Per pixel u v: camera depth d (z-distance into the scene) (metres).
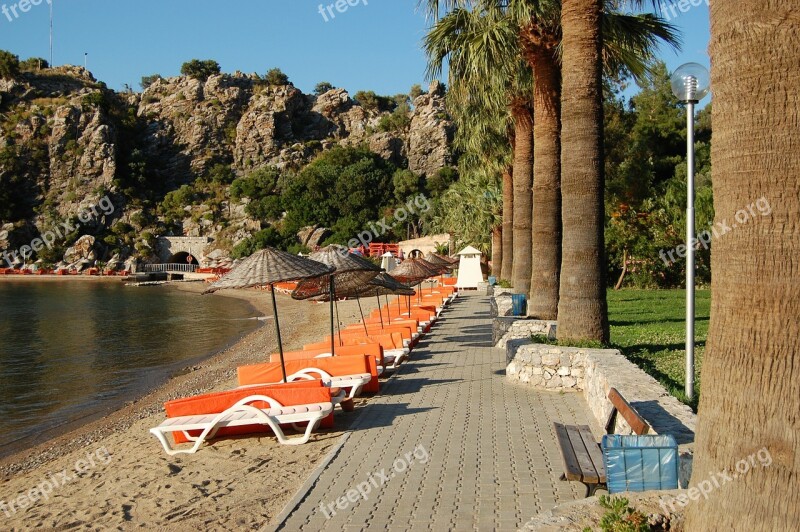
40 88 133.38
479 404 9.88
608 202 37.50
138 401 16.23
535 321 14.68
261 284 9.52
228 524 5.79
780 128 3.31
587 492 5.26
